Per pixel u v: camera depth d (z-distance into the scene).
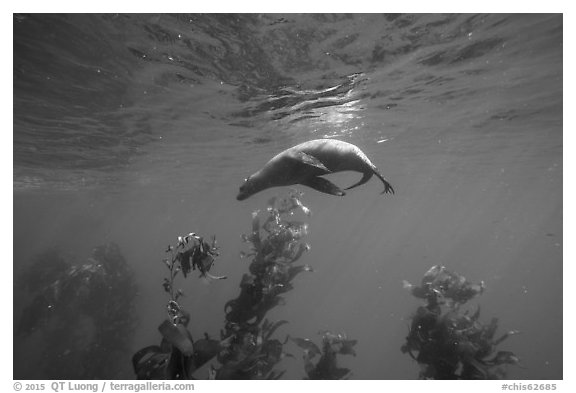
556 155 23.97
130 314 19.28
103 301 18.50
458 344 6.04
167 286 3.97
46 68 9.33
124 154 19.22
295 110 13.42
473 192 43.97
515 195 46.44
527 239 125.44
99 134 15.30
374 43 8.77
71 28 7.70
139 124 14.33
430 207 63.47
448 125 16.72
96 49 8.56
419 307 6.62
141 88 10.91
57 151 17.81
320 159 5.88
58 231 103.38
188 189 34.41
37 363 18.53
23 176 24.91
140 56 8.98
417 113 14.70
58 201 41.91
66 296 18.22
